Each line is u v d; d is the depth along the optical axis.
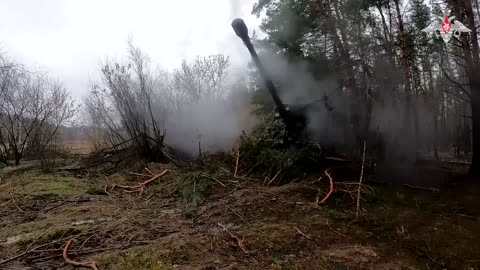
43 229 4.90
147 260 3.76
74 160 11.40
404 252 4.12
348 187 6.13
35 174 9.01
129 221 5.02
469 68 8.40
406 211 5.38
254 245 4.07
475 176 7.78
